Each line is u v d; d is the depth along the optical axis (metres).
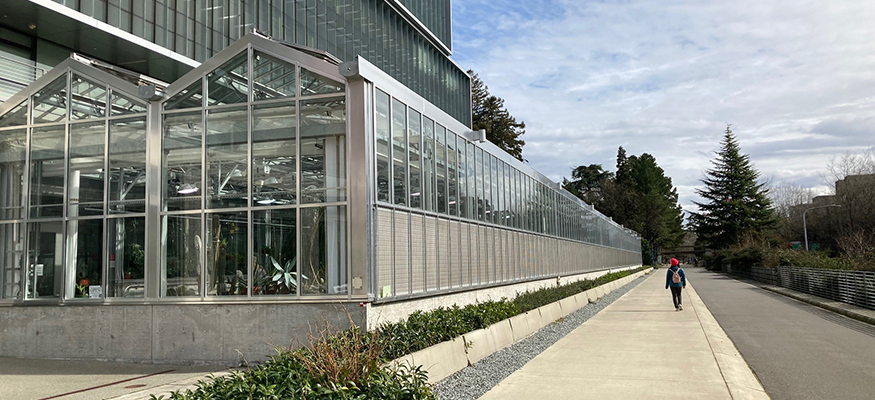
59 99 13.10
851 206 61.88
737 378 9.55
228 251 11.75
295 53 11.93
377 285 11.45
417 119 14.21
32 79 20.28
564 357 11.67
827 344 13.66
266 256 11.59
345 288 11.22
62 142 12.97
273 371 6.90
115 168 12.51
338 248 11.33
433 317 11.53
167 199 12.16
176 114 12.34
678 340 13.98
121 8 22.31
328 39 33.94
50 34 20.80
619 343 13.57
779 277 40.84
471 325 12.55
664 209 105.56
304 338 11.08
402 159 13.16
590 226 40.41
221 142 12.07
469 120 54.03
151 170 12.27
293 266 11.45
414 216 13.56
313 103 11.80
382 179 12.12
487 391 8.91
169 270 11.92
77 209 12.65
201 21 25.72
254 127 11.97
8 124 13.43
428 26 47.25
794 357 11.82
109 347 11.91
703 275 69.75
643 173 108.69
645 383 9.13
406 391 6.97
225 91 12.18
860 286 22.58
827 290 27.62
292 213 11.59
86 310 12.13
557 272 28.70
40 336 12.37
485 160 19.36
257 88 12.05
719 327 17.36
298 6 31.59
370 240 11.39
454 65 51.66
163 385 9.37
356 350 7.26
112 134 12.61
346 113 11.58
